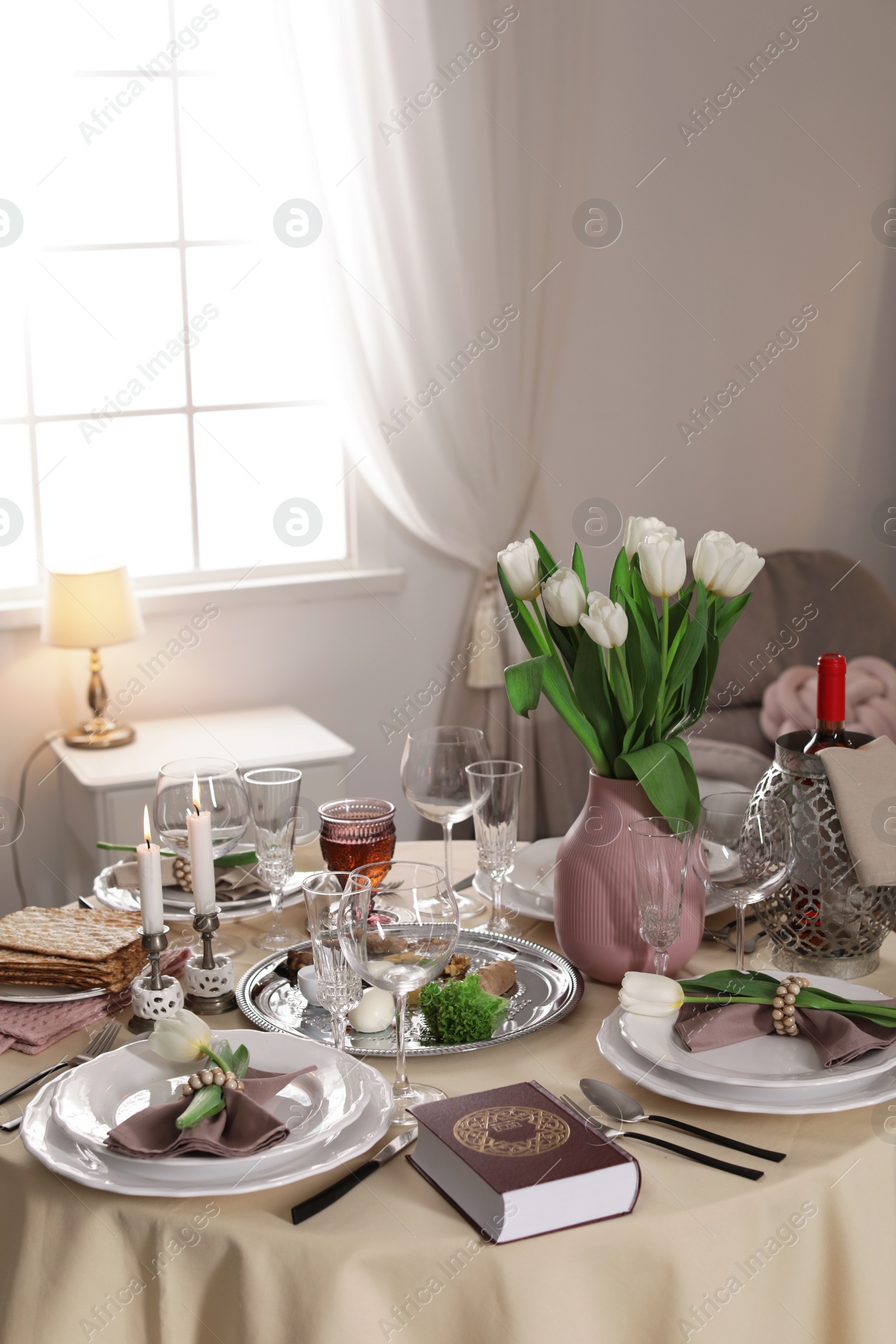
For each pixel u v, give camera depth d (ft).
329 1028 4.16
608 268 11.15
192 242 10.57
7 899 10.21
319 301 10.21
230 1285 3.11
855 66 11.62
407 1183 3.29
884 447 12.46
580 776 10.84
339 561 10.99
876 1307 3.48
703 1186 3.24
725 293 11.63
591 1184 3.09
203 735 9.84
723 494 12.00
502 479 10.93
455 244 10.32
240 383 11.05
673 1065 3.58
